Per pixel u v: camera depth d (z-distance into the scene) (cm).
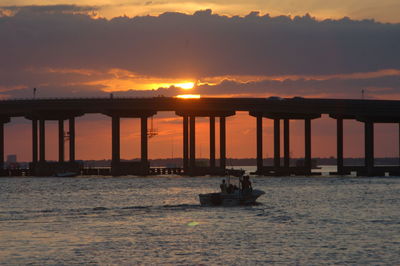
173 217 12062
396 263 8144
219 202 13712
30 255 8619
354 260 8288
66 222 11431
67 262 8238
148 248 9056
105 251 8856
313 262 8188
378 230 10544
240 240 9619
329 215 12588
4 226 10956
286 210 13450
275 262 8200
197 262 8219
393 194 18525
